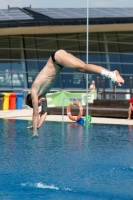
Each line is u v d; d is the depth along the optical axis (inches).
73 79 1801.2
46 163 512.7
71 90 1755.7
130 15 1758.1
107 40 1898.4
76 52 1873.8
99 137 746.8
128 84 1827.0
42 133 796.6
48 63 347.3
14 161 522.3
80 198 372.2
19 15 1711.4
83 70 335.0
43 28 1689.2
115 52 1898.4
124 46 1905.8
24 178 438.6
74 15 1738.4
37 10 1870.1
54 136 754.8
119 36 1905.8
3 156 554.3
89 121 1013.2
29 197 371.2
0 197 369.4
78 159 540.7
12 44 1804.9
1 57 1787.6
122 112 1166.3
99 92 1384.1
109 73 324.2
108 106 1249.4
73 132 817.5
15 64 1795.0
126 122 1043.9
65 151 596.4
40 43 1841.8
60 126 929.5
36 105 350.6
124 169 489.1
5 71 1775.3
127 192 393.1
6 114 1269.7
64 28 1732.3
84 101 1380.4
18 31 1716.3
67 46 1871.3
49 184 417.1
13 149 609.3
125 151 603.5
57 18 1674.5
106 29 1828.2
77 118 1007.6
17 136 746.8
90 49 1884.8
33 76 1808.6
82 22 1676.9
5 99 1529.3
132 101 1116.5
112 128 899.4
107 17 1708.9
